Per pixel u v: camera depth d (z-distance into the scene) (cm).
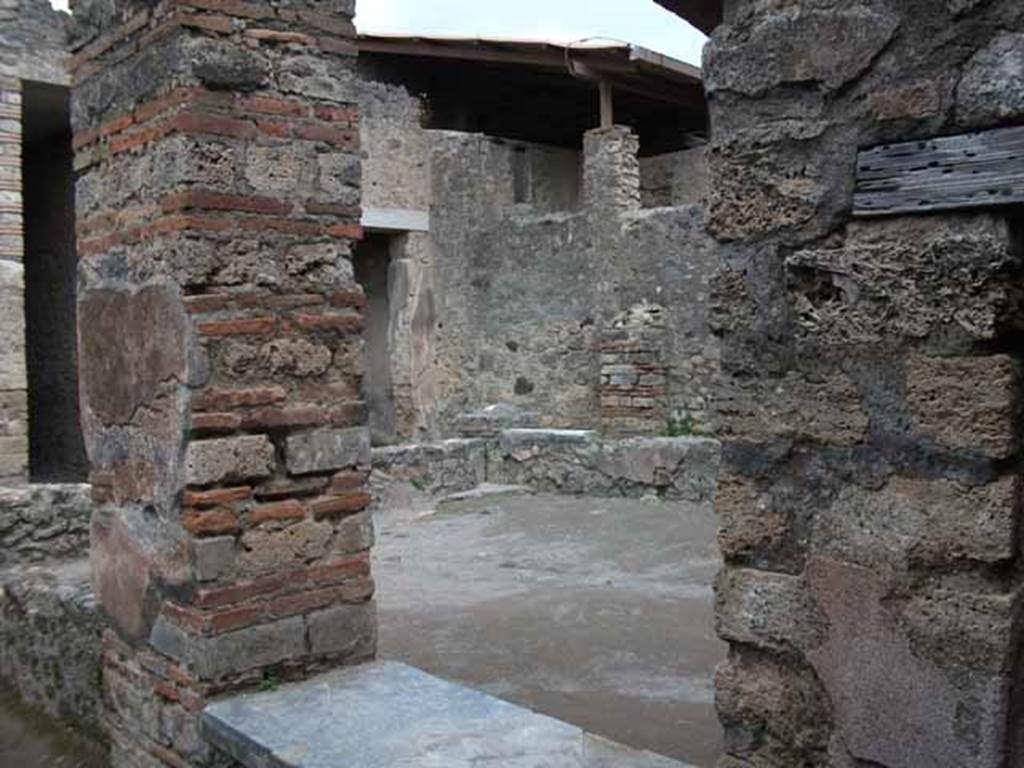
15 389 990
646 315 1219
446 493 987
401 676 326
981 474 167
